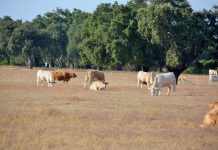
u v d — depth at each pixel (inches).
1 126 1039.0
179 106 1504.7
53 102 1519.4
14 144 856.9
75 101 1565.0
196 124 1128.2
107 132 991.0
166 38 2886.3
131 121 1149.1
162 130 1038.4
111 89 2158.0
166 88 2409.0
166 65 2967.5
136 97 1780.3
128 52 3147.1
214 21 3070.9
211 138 954.7
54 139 903.1
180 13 2928.2
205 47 3019.2
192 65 3152.1
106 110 1350.9
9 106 1390.3
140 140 911.0
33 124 1066.7
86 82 2317.9
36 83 2447.1
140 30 2994.6
